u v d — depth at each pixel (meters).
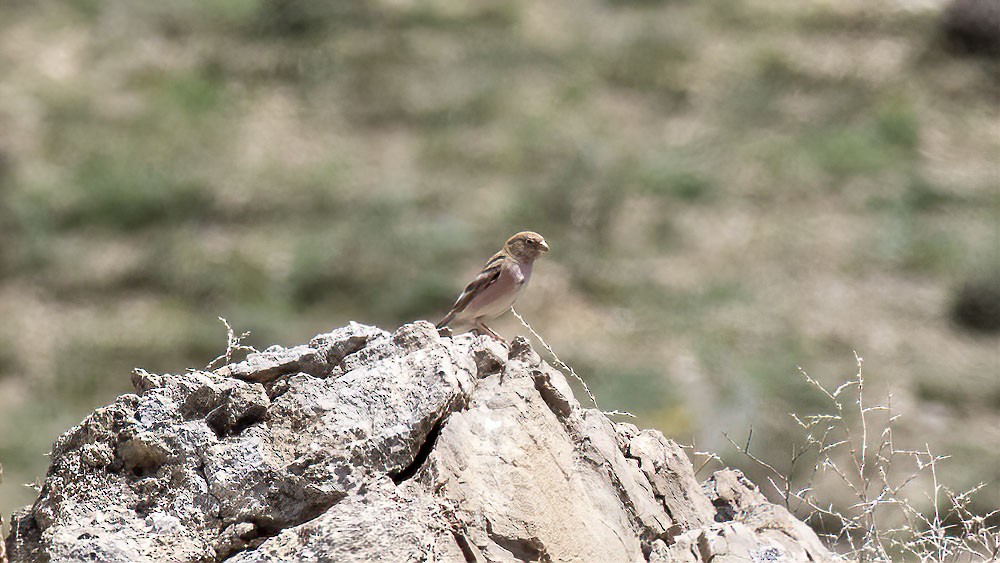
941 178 25.44
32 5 32.81
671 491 5.53
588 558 4.79
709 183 25.06
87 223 24.31
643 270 22.48
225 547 4.47
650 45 30.17
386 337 5.16
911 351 19.84
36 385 19.45
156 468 4.70
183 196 24.75
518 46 30.31
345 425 4.70
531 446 4.98
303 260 22.52
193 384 4.85
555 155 25.91
